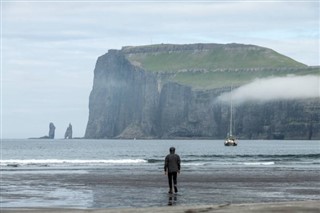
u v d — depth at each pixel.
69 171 67.12
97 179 52.38
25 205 30.55
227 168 75.88
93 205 30.59
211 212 20.92
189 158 126.44
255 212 20.77
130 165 85.69
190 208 22.58
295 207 22.22
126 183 47.44
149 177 55.34
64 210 23.11
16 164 86.88
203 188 42.28
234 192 38.81
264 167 79.69
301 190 40.88
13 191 39.75
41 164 87.62
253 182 48.91
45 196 36.00
